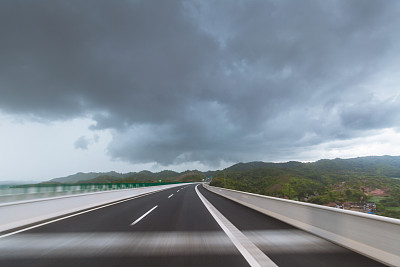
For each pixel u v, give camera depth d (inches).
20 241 222.1
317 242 221.9
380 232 172.2
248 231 272.4
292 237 242.5
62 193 824.9
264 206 442.6
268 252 188.9
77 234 253.3
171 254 182.9
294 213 314.8
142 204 579.8
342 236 212.7
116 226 299.0
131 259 170.2
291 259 170.9
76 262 163.2
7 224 281.0
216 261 166.4
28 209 322.0
